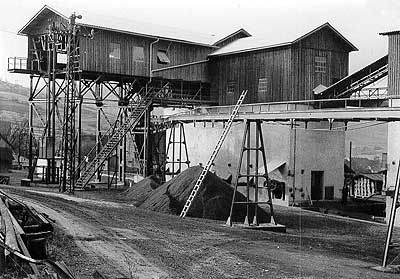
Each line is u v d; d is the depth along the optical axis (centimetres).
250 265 1523
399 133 2984
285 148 3669
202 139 4366
